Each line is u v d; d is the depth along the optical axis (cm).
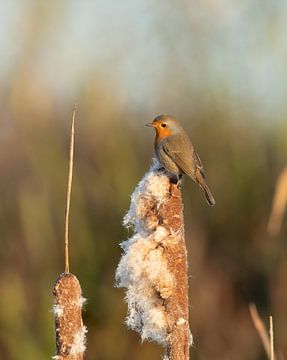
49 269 1202
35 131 1379
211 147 1327
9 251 1216
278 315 1165
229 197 1275
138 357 1155
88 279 1202
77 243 1227
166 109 1398
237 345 1150
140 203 528
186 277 507
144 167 1308
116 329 1172
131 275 503
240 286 1206
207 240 1248
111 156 1296
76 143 1342
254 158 1296
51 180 1281
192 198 1269
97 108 1377
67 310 446
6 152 1387
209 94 1362
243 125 1338
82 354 446
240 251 1234
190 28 1395
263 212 1251
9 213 1252
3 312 1153
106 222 1255
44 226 1237
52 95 1459
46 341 1144
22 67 1465
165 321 498
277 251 1212
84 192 1269
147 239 510
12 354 1130
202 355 1144
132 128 1374
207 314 1181
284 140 1285
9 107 1441
